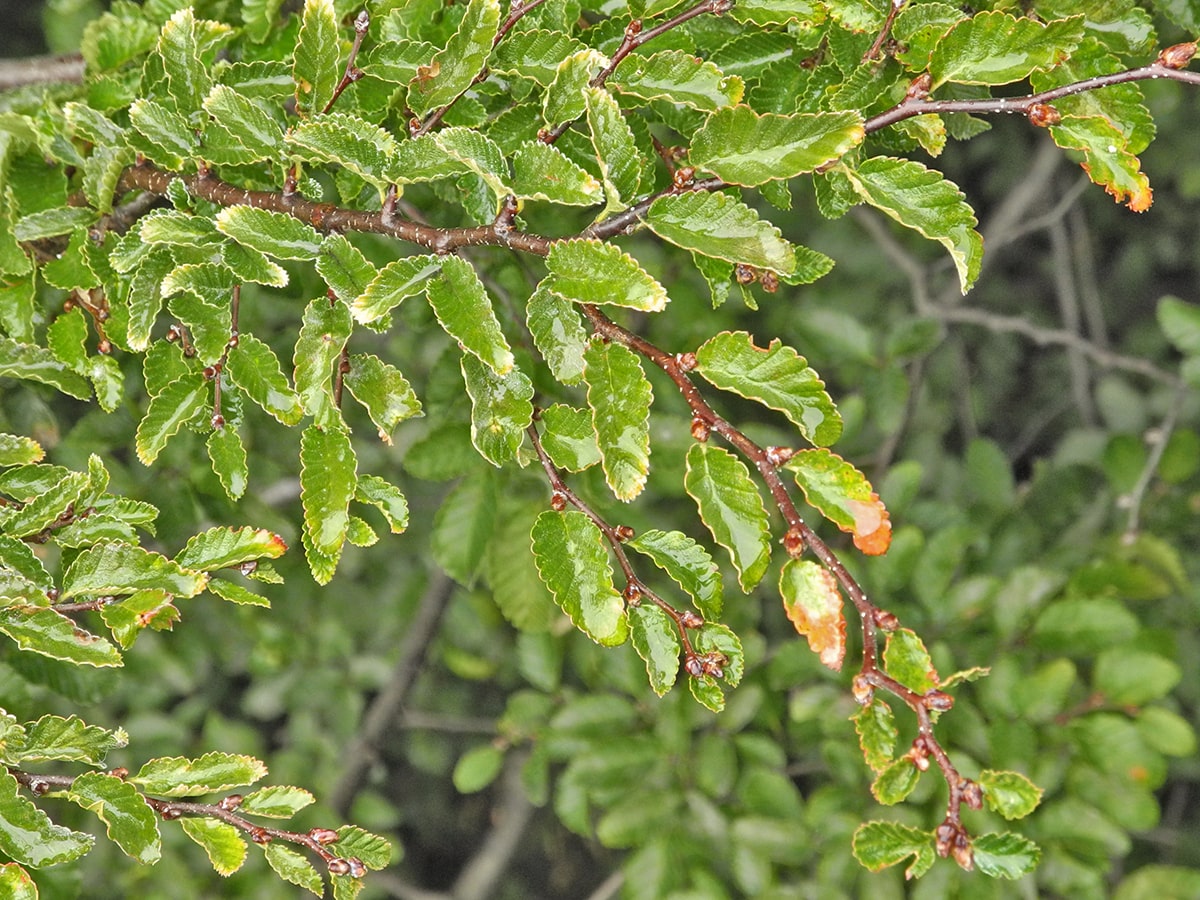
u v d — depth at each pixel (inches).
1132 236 68.6
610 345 23.7
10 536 24.9
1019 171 63.1
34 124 26.4
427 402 30.5
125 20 27.5
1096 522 40.5
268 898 39.4
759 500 23.7
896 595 38.8
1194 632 40.3
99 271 25.8
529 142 23.8
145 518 25.6
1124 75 23.7
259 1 27.4
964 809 32.2
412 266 23.8
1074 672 32.9
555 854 64.6
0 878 24.1
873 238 57.9
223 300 24.9
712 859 36.5
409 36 26.3
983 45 24.2
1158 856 44.3
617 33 25.7
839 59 25.3
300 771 50.1
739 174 23.8
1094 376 65.5
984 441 41.5
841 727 35.0
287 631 48.1
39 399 28.7
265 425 34.6
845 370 45.3
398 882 52.9
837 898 33.4
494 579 31.1
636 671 36.7
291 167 25.0
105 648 24.7
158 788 24.7
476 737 62.3
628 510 31.4
